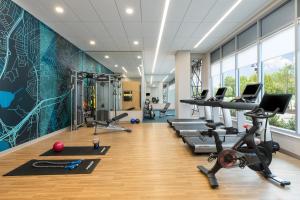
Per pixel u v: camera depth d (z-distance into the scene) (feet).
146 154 13.23
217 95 16.84
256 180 9.16
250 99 12.46
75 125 23.24
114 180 9.20
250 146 9.18
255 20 16.99
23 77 15.03
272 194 7.89
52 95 19.63
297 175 9.70
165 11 15.49
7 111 13.38
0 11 12.61
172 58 33.53
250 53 18.74
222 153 8.63
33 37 16.30
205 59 29.60
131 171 10.29
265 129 9.77
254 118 9.10
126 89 31.65
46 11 15.39
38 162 11.56
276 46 15.06
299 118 12.57
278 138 13.55
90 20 17.16
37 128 16.97
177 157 12.57
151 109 36.73
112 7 14.75
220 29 19.51
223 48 24.49
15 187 8.50
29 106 15.81
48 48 18.78
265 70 16.40
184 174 9.89
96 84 28.66
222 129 16.44
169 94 72.64
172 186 8.61
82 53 28.09
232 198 7.59
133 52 29.04
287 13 13.50
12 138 13.87
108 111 28.55
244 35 19.43
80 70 27.27
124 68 32.55
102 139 17.94
